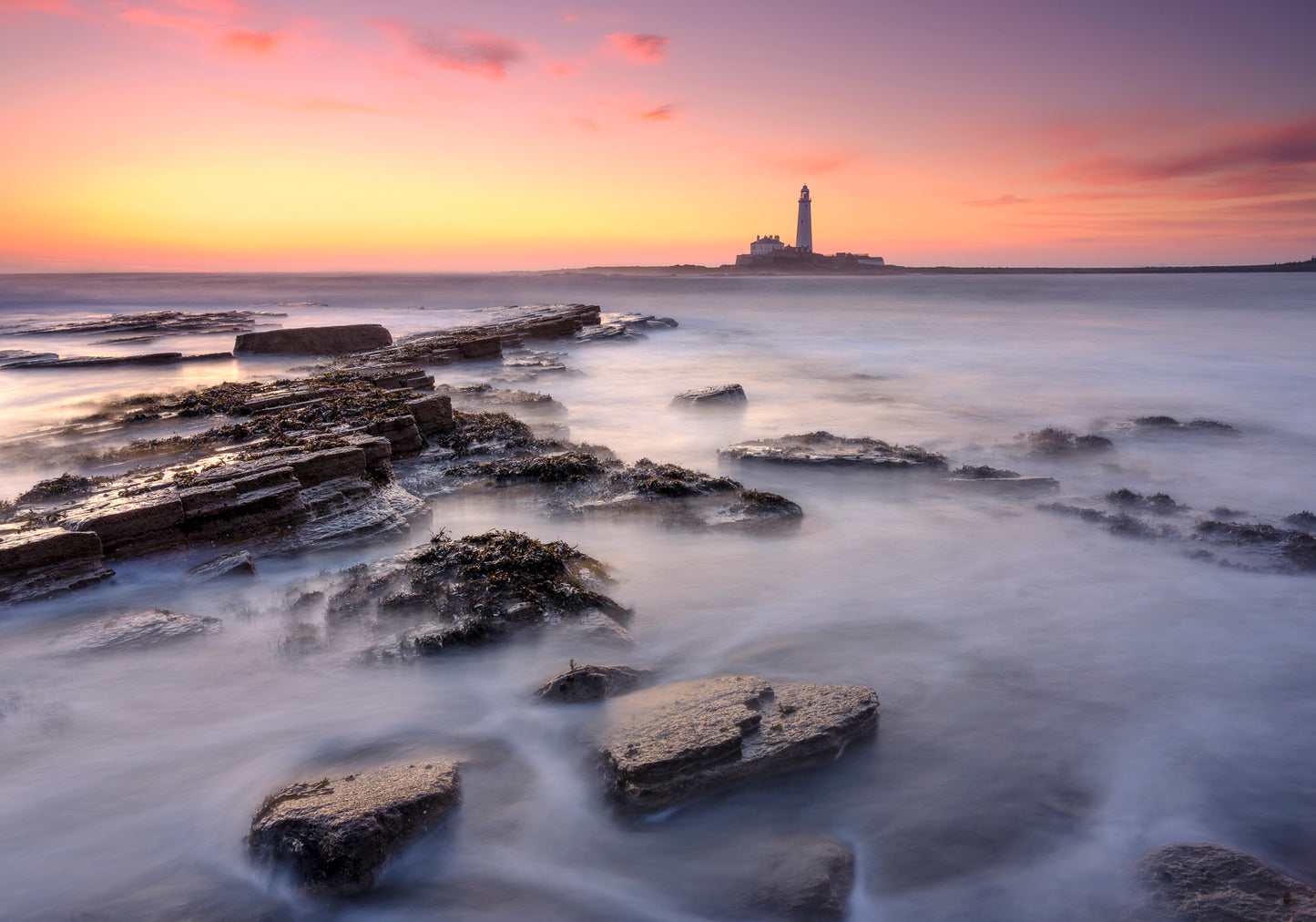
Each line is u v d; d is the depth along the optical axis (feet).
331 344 127.65
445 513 42.86
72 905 17.10
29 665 25.96
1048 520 43.68
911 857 18.70
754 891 17.42
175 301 347.77
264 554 34.99
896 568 36.91
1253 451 61.05
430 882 17.81
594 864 18.43
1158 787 21.27
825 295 366.84
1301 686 26.43
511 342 127.75
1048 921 16.78
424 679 25.61
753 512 42.24
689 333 168.76
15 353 118.62
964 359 122.01
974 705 25.12
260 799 20.42
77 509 34.47
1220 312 225.56
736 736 20.68
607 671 24.71
